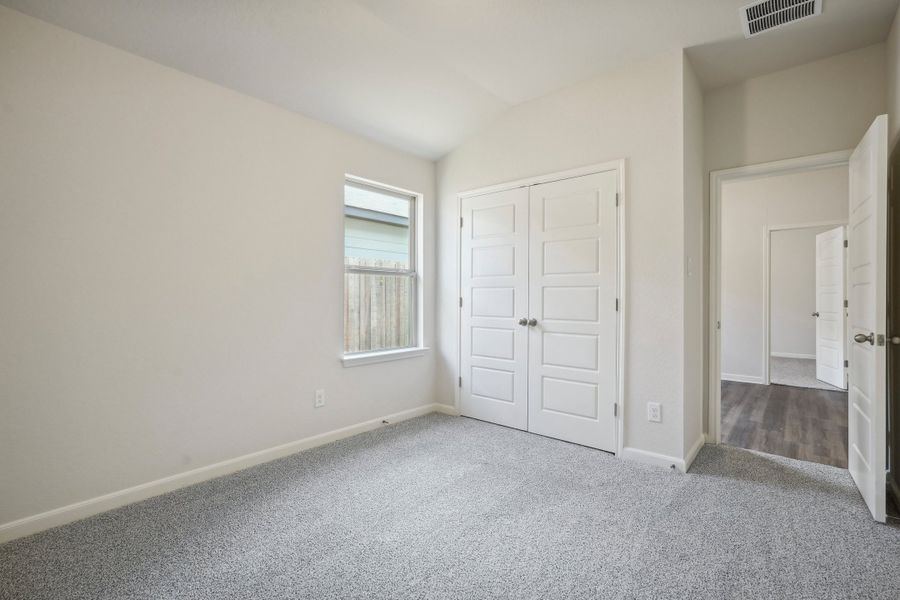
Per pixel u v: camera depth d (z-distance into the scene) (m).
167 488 2.38
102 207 2.16
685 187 2.71
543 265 3.33
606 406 3.00
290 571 1.70
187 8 2.09
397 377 3.74
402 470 2.68
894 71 2.37
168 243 2.39
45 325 2.00
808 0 2.22
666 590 1.58
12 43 1.91
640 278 2.85
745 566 1.72
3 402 1.90
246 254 2.73
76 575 1.67
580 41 2.62
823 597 1.55
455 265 3.94
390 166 3.68
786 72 2.92
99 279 2.15
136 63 2.27
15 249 1.92
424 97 3.17
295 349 2.99
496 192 3.62
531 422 3.42
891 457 2.47
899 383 2.35
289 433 2.96
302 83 2.76
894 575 1.66
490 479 2.55
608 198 2.99
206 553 1.82
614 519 2.09
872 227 2.07
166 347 2.39
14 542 1.89
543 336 3.33
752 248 5.55
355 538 1.93
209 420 2.56
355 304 3.53
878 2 2.23
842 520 2.07
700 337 3.10
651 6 2.29
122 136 2.22
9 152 1.90
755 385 5.32
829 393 4.88
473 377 3.82
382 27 2.45
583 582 1.63
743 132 3.07
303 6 2.22
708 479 2.55
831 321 5.34
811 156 2.83
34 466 1.97
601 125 3.03
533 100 3.38
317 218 3.13
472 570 1.71
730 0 2.23
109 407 2.19
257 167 2.79
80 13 2.00
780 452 3.02
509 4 2.28
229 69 2.51
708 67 2.90
